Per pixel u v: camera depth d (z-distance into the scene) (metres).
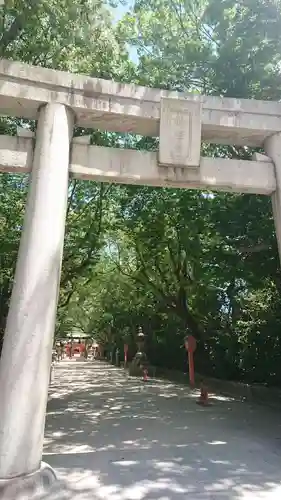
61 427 10.20
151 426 10.33
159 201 15.61
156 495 5.67
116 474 6.53
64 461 7.20
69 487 5.91
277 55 11.13
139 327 29.66
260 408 13.03
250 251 11.76
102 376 26.03
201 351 20.30
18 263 6.43
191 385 18.19
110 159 7.45
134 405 13.72
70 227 18.42
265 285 13.79
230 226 11.56
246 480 6.34
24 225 6.62
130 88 7.55
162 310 24.20
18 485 5.46
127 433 9.54
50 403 14.16
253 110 8.02
